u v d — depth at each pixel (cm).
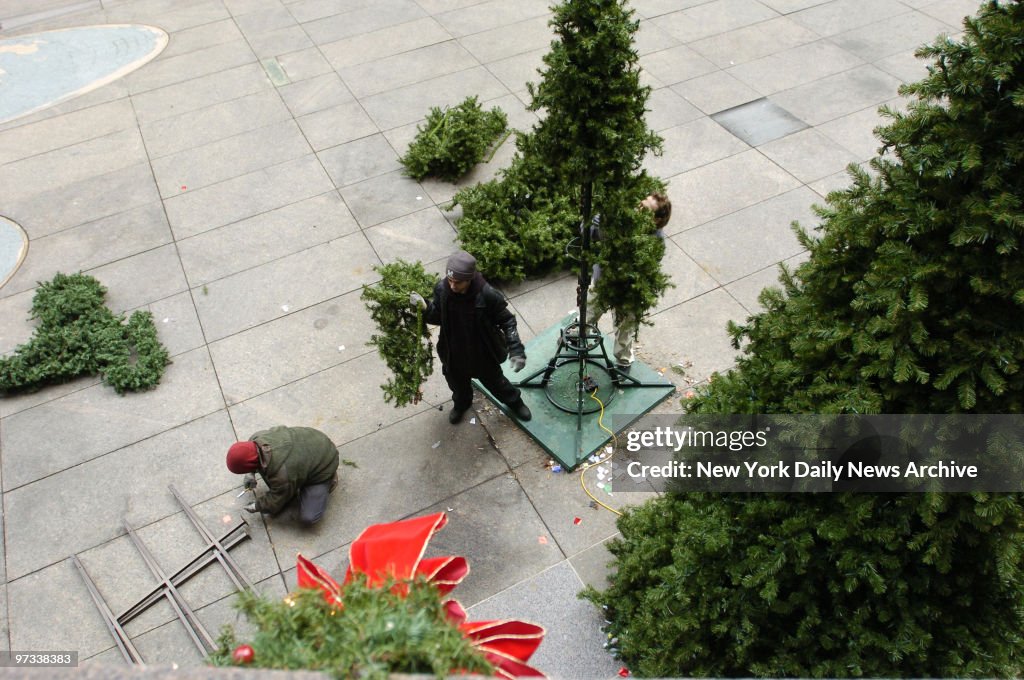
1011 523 289
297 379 659
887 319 279
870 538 306
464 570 242
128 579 527
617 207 474
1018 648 333
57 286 727
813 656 352
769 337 360
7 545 548
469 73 1028
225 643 199
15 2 1290
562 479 575
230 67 1070
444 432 612
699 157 863
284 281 749
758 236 766
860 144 867
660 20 1115
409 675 155
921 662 333
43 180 887
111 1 1269
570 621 490
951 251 279
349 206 831
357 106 977
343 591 188
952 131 276
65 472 594
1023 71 261
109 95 1030
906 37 1047
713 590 367
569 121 448
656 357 658
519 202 761
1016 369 263
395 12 1177
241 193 854
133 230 815
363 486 577
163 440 615
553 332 679
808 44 1044
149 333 687
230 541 544
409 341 544
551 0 1181
